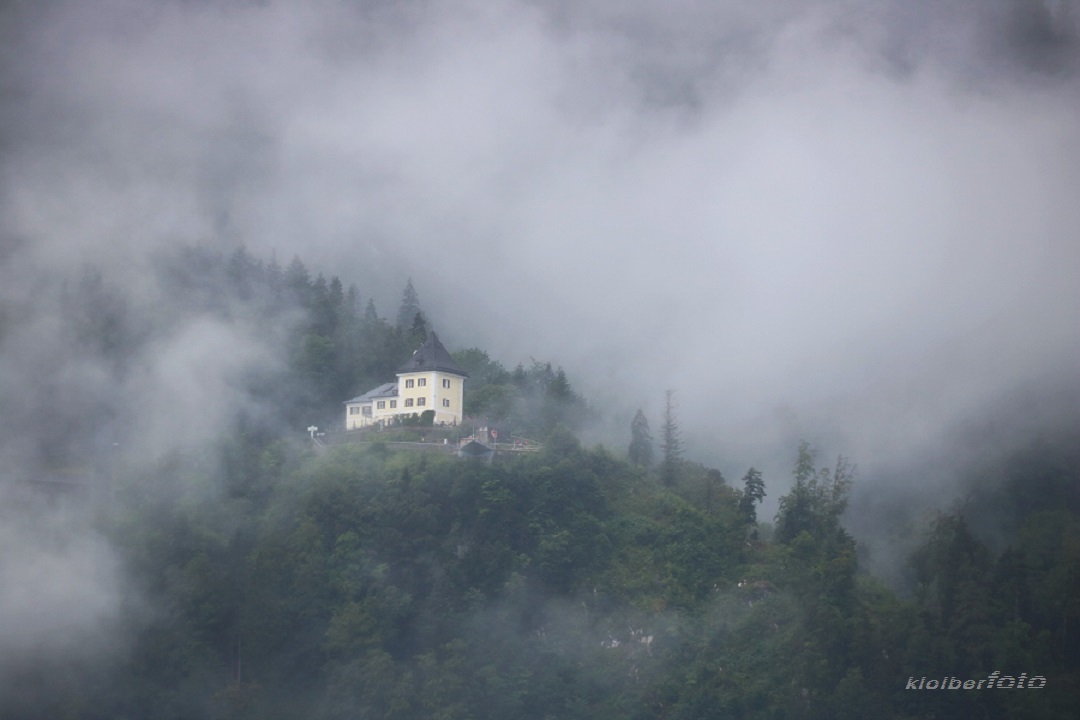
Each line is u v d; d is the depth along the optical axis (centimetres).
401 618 17100
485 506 18488
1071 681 17462
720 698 16762
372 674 16162
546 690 16700
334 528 18200
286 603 17150
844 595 18100
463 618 17138
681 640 17475
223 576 17362
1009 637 17862
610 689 16950
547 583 17988
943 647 17325
